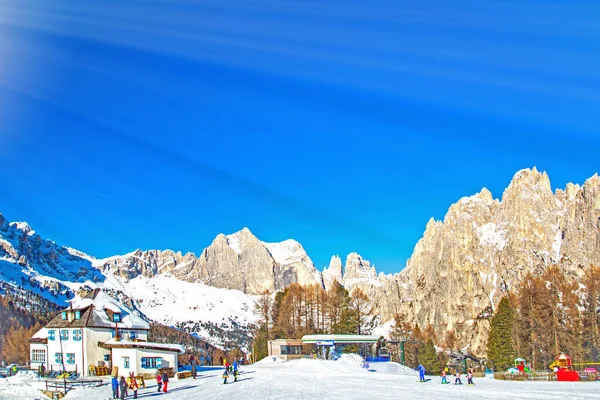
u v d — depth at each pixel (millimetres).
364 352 153500
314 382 100625
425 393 82625
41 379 119312
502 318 181250
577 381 94125
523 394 77125
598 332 184125
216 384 104438
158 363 123250
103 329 134250
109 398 94188
